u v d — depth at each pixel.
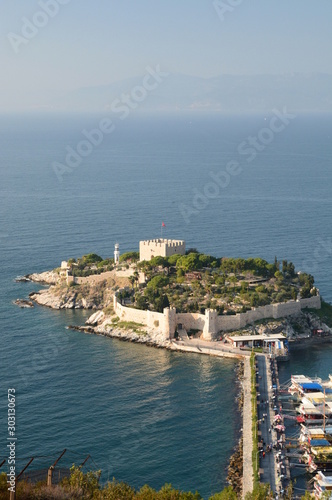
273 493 197.38
